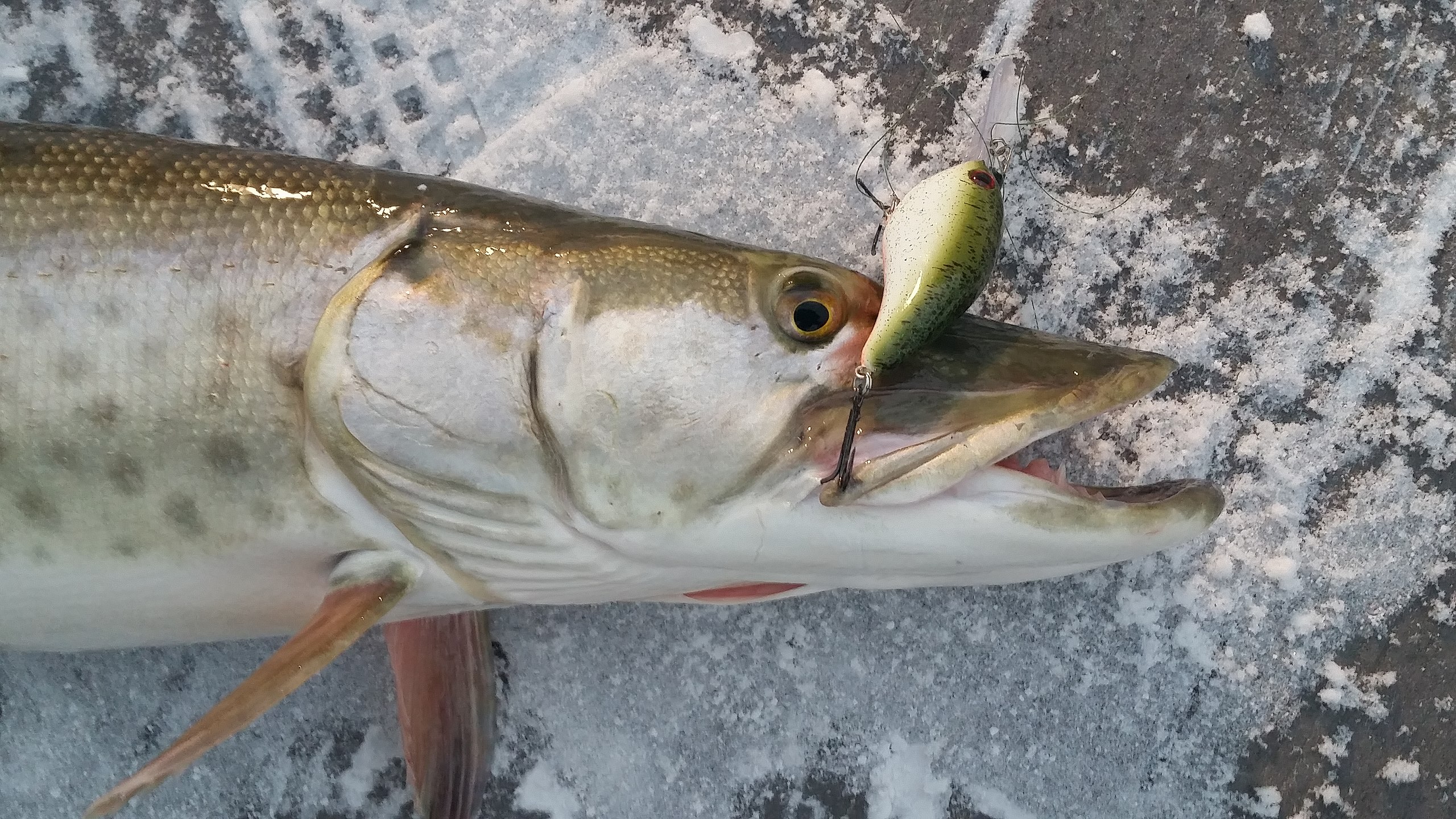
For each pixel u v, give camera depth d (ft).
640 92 1.53
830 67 1.52
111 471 1.16
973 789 1.49
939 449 1.16
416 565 1.25
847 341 1.18
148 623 1.26
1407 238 1.53
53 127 1.19
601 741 1.48
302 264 1.16
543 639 1.49
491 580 1.27
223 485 1.18
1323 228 1.53
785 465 1.18
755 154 1.53
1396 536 1.51
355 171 1.20
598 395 1.16
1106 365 1.20
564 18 1.52
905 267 1.18
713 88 1.53
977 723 1.49
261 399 1.16
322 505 1.20
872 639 1.50
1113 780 1.49
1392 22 1.52
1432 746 1.50
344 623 1.20
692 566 1.24
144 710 1.47
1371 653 1.51
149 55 1.51
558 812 1.47
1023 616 1.50
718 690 1.49
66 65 1.50
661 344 1.16
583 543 1.22
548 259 1.17
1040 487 1.22
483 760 1.43
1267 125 1.52
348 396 1.16
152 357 1.15
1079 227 1.53
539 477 1.19
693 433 1.17
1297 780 1.49
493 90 1.52
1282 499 1.51
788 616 1.50
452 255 1.17
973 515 1.20
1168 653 1.50
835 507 1.18
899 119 1.53
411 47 1.52
